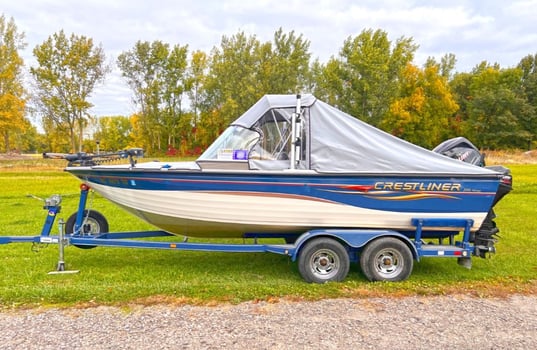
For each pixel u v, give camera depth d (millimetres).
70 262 5543
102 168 4918
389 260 4828
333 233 4723
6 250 6090
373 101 40312
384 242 4742
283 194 4734
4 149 46344
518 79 52406
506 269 5336
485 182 4801
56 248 6254
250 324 3611
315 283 4695
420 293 4445
